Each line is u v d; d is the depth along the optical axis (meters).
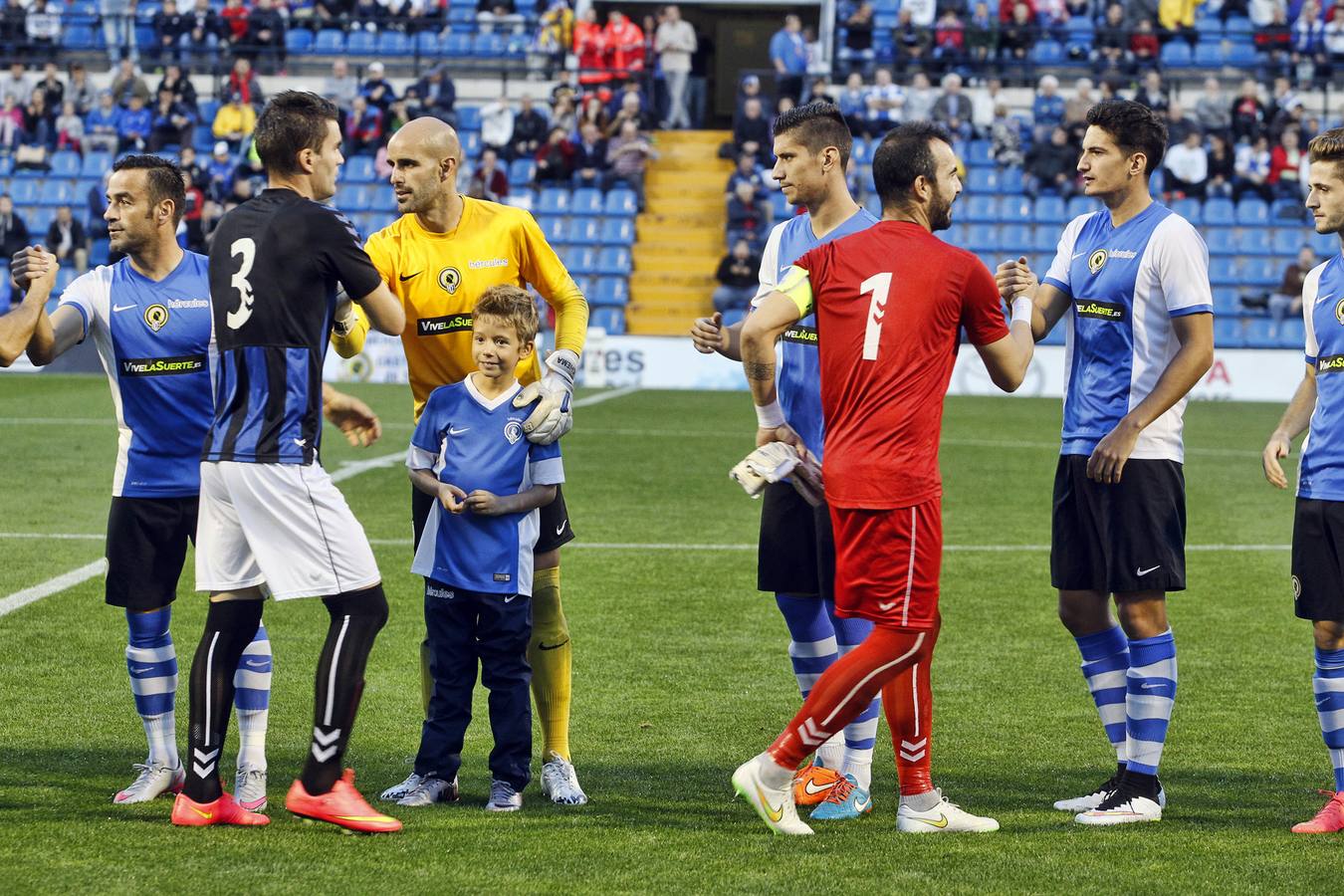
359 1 52.53
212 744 7.88
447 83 47.47
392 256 9.05
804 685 9.51
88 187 47.06
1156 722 8.50
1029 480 23.84
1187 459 26.69
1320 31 49.78
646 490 22.00
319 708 7.77
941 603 14.80
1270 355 40.50
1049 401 39.22
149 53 51.41
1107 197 8.84
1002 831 8.09
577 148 47.22
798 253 9.23
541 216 46.66
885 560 7.77
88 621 13.16
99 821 7.95
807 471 8.31
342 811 7.74
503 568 8.47
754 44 58.22
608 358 42.31
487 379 8.68
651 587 15.34
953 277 7.80
